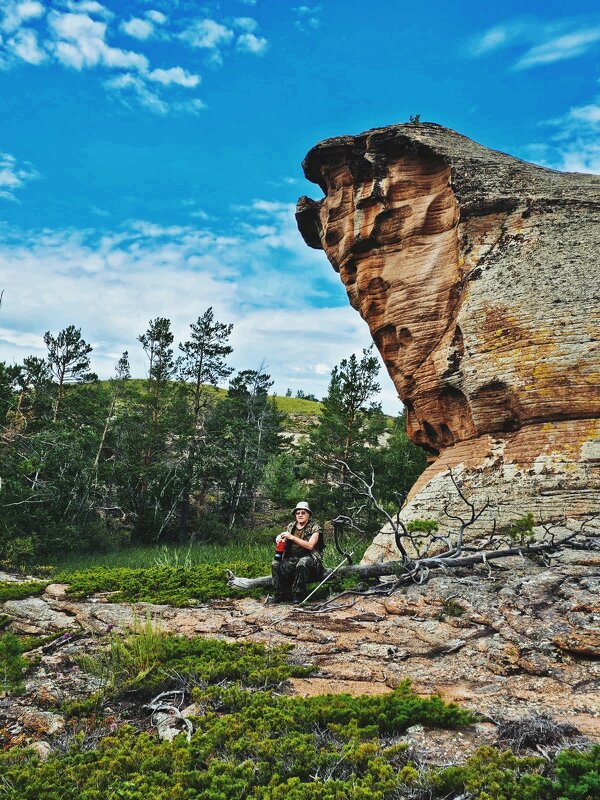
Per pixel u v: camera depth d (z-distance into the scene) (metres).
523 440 13.57
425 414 16.91
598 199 15.48
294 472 35.16
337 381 33.69
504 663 6.04
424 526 12.00
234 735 4.37
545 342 13.77
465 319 15.09
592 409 13.03
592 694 5.32
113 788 3.74
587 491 12.07
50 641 7.36
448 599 7.81
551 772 3.69
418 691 5.49
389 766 3.79
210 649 6.40
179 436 34.03
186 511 31.41
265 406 43.53
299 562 8.80
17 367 25.22
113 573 11.20
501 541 10.27
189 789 3.60
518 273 14.84
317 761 3.94
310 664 6.13
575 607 6.90
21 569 15.09
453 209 17.17
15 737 4.82
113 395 37.91
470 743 4.33
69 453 24.39
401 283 17.58
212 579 10.29
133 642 6.54
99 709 5.29
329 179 20.42
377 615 7.85
